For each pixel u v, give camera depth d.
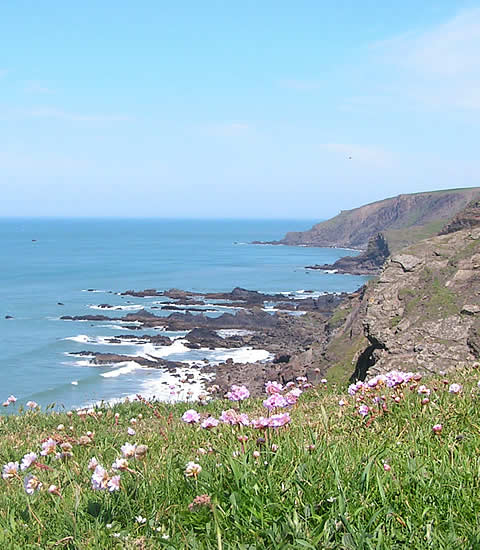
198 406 12.66
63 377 54.31
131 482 5.07
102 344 70.69
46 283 132.12
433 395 7.69
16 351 65.12
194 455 6.25
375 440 6.05
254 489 4.52
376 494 4.44
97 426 10.92
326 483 4.62
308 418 8.18
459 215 83.44
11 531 4.59
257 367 58.09
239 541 4.05
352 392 8.28
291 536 3.96
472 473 4.71
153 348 69.25
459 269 35.34
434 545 3.80
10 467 5.82
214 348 70.50
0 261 188.62
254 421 6.07
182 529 4.30
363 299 50.22
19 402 45.22
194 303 106.31
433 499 4.37
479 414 6.64
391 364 28.80
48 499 5.32
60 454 6.50
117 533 4.34
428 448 5.50
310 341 72.12
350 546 3.81
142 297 112.81
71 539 4.32
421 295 34.81
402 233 177.00
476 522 4.04
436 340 29.66
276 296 114.88
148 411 12.76
